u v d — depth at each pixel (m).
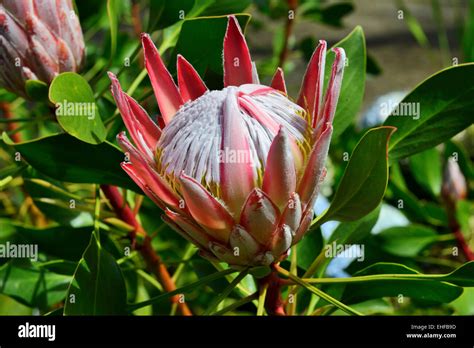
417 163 3.50
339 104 2.40
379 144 1.78
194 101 1.80
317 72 1.81
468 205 3.24
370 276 1.98
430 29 11.87
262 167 1.68
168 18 2.49
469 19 3.79
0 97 2.94
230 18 1.87
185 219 1.72
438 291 2.04
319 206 3.46
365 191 1.87
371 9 13.28
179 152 1.72
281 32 4.60
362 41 2.43
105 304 2.02
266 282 1.98
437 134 2.23
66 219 2.88
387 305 2.78
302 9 4.44
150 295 3.09
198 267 2.61
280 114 1.74
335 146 3.73
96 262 2.04
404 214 3.46
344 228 2.50
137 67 3.46
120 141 1.65
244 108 1.72
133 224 2.56
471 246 3.56
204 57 2.30
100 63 3.52
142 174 1.70
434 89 2.19
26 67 2.16
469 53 3.78
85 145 2.14
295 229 1.74
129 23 4.33
